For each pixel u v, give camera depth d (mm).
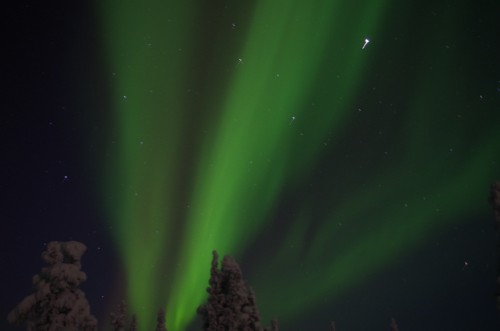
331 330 48375
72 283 18734
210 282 22812
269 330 28656
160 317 29953
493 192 21266
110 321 30453
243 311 22188
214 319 21984
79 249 19344
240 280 22641
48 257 18984
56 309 18250
